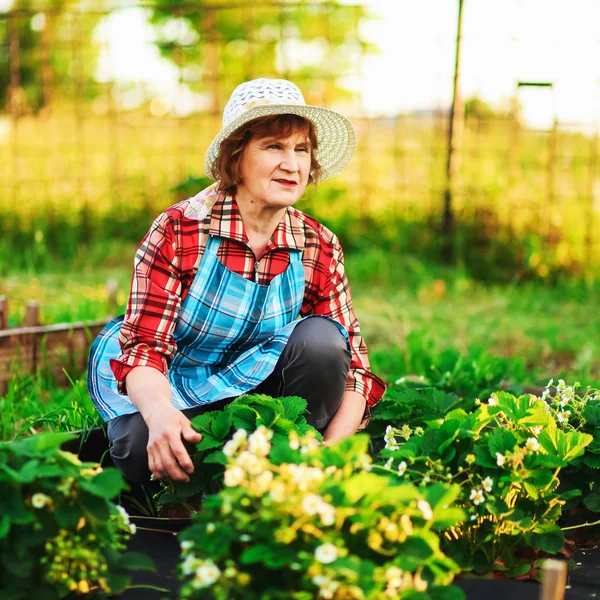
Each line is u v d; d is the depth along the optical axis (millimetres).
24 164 9219
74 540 1715
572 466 2426
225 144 2396
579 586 2098
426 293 6934
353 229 8141
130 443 2377
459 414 2271
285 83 2465
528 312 6352
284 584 1625
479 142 8281
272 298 2504
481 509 2049
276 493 1585
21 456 1715
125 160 9211
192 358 2561
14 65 8555
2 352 3756
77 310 4945
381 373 4277
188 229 2436
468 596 1984
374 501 1688
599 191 7855
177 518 2455
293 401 2318
